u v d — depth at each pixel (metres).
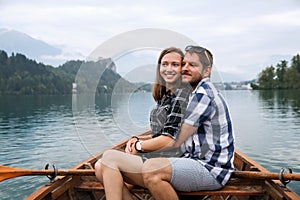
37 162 9.16
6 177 3.04
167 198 2.48
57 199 2.97
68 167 8.60
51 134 13.99
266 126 15.56
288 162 8.54
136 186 2.70
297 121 17.42
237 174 2.70
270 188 2.77
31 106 31.08
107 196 2.47
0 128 16.20
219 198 3.46
